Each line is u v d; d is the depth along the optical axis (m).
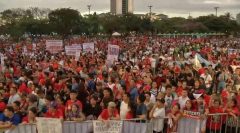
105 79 17.98
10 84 16.23
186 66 19.44
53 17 116.81
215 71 19.28
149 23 136.50
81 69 21.27
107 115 11.09
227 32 148.38
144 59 28.05
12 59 31.88
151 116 11.29
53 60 27.89
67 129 10.31
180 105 12.13
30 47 49.97
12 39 99.56
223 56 32.53
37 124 10.13
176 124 11.22
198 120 11.30
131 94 14.18
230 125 11.85
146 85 15.28
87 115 12.20
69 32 116.50
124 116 11.73
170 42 74.12
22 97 13.80
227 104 12.09
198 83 14.97
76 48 29.19
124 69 19.89
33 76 18.86
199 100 11.91
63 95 13.56
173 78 17.78
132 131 10.92
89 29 120.38
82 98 12.93
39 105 12.76
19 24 114.50
